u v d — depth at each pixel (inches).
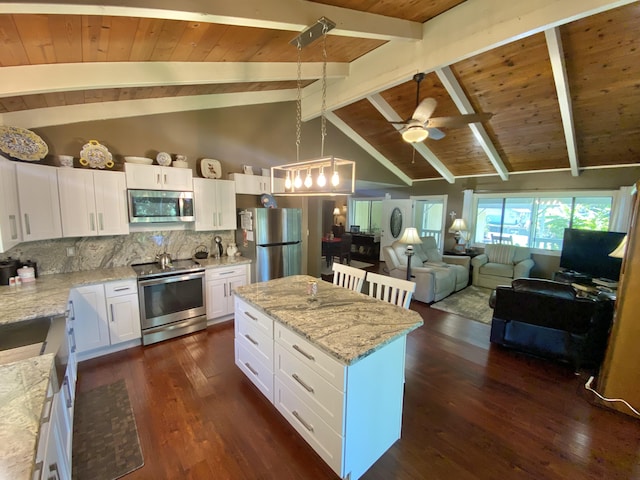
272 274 164.1
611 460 71.9
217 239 162.1
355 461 64.9
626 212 192.1
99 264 129.4
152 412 86.9
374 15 100.3
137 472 67.7
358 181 263.0
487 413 88.1
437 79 157.3
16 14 57.7
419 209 321.4
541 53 127.8
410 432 80.3
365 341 64.0
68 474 59.2
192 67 109.2
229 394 95.6
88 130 121.6
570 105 149.3
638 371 85.4
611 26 109.5
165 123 141.0
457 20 106.6
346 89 156.3
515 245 243.1
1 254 106.7
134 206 124.6
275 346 82.1
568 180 219.1
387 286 99.5
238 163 167.6
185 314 136.6
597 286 151.3
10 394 44.7
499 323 126.3
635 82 131.4
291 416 77.5
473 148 224.1
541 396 96.3
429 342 134.9
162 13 64.9
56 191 106.7
